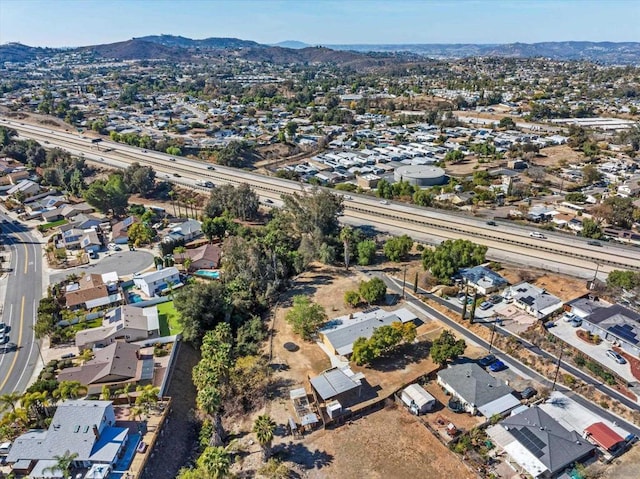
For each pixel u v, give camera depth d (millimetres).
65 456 53469
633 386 66250
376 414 64312
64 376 68875
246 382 71562
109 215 139750
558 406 63781
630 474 53188
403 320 85125
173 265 108500
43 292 98062
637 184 161125
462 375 68312
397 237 117375
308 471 55531
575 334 78812
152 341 79000
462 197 154000
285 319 87875
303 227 114625
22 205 147625
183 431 64562
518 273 98938
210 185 160375
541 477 52875
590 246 110375
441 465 55812
